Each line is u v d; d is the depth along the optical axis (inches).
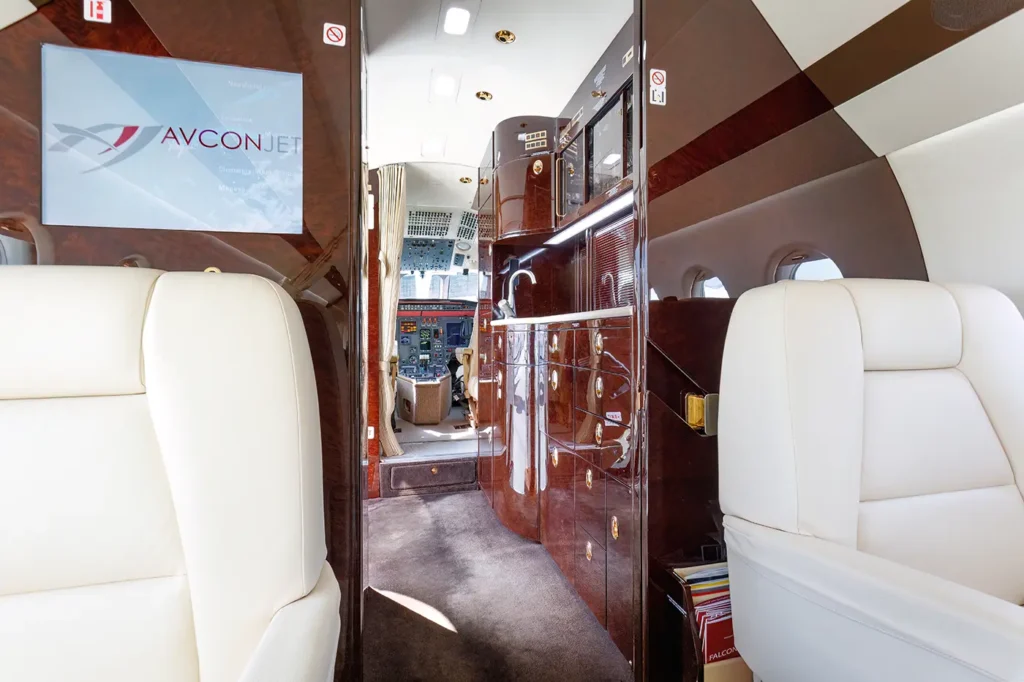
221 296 23.8
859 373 34.8
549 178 101.0
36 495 21.6
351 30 40.9
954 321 39.4
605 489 61.5
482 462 125.7
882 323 36.5
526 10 67.7
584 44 75.5
